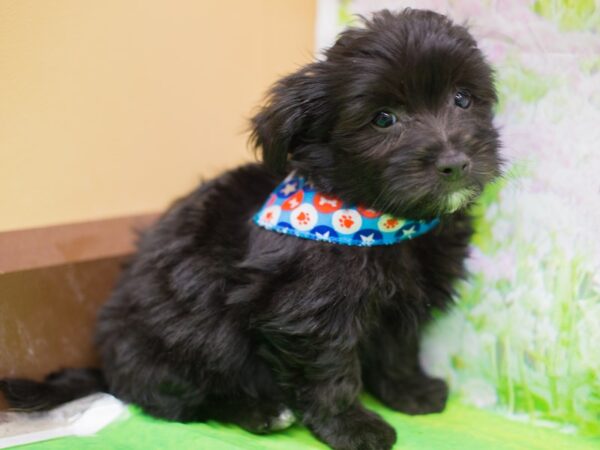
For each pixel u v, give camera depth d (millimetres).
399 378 327
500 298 312
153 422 304
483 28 305
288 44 406
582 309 283
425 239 294
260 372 307
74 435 296
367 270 270
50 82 345
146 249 323
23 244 339
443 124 256
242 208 307
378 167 258
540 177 293
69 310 346
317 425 287
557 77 284
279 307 269
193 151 408
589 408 284
